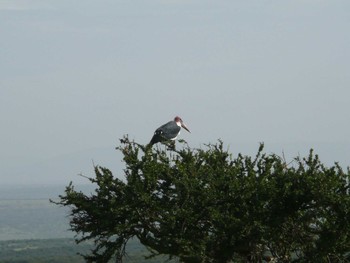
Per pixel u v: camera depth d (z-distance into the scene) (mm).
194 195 23703
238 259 24750
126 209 23469
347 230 23125
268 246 24047
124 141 24531
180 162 24297
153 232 24109
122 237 24875
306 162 24359
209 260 23781
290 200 23812
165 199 24422
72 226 25062
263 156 24984
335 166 24375
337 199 23078
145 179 23875
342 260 24203
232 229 23109
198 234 24094
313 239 24281
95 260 25031
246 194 23484
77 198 24547
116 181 24281
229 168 24828
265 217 23578
